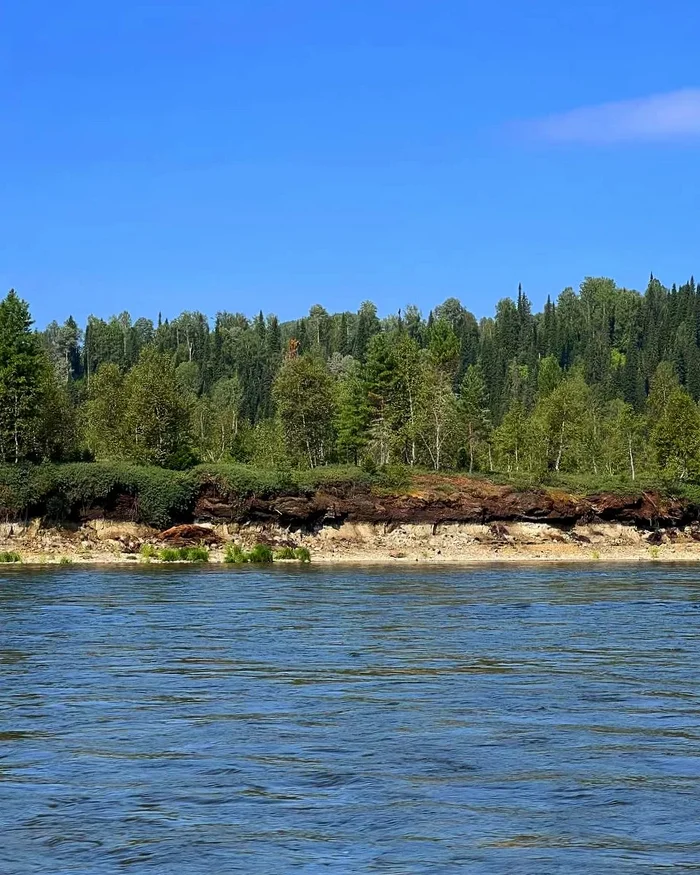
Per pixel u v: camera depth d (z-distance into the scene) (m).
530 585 63.44
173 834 15.89
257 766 19.53
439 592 57.56
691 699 25.70
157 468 100.38
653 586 63.00
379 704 25.06
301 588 59.59
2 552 88.12
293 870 14.52
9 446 101.50
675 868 14.56
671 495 115.06
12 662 31.12
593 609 48.06
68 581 62.81
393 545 101.56
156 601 50.16
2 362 103.00
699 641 36.56
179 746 21.00
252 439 148.00
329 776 18.89
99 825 16.28
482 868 14.58
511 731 22.25
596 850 15.23
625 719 23.42
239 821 16.48
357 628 40.06
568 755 20.30
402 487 105.38
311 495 101.69
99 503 95.62
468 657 32.59
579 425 140.62
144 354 122.31
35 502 93.38
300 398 124.88
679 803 17.33
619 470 144.00
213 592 55.97
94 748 20.83
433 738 21.64
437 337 159.75
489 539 104.88
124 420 112.69
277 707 24.69
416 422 124.12
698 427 129.12
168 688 27.06
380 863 14.77
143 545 93.44
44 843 15.52
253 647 34.62
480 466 138.75
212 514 98.69
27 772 19.14
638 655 33.09
